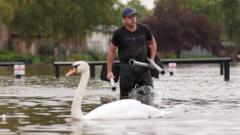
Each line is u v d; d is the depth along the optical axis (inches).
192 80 1218.6
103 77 785.6
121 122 491.5
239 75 1483.8
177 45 4234.7
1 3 2741.1
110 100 706.2
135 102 529.0
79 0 3253.0
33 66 2443.4
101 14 3309.5
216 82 1128.8
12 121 503.2
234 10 4948.3
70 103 663.1
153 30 4217.5
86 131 444.1
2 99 720.3
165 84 1057.5
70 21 3198.8
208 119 510.9
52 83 1085.1
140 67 745.0
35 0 3132.4
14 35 3649.1
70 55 3506.4
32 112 570.9
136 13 741.3
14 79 1257.4
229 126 466.6
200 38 4330.7
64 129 454.6
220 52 4517.7
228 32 5004.9
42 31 3193.9
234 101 685.9
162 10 4296.3
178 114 547.5
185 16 4284.0
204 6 4830.2
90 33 3614.7
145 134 428.1
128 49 743.7
